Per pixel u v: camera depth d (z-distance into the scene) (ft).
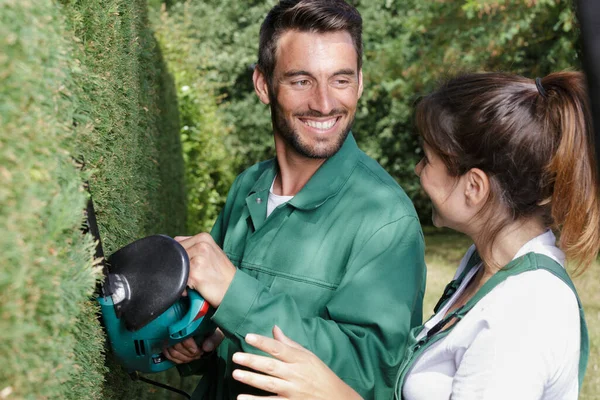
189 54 27.86
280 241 6.36
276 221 6.46
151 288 4.98
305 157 6.47
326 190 6.26
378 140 41.19
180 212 19.98
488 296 4.45
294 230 6.32
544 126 4.41
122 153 6.88
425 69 34.37
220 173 27.78
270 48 6.39
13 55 2.94
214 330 6.12
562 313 4.17
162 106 16.21
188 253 5.32
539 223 4.64
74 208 3.57
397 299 5.79
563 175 4.33
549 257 4.46
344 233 6.14
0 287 2.79
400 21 39.29
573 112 4.29
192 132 24.63
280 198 6.71
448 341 4.55
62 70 3.78
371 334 5.72
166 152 16.61
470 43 31.40
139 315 4.93
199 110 25.27
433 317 5.24
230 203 7.67
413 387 4.76
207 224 26.81
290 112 6.30
